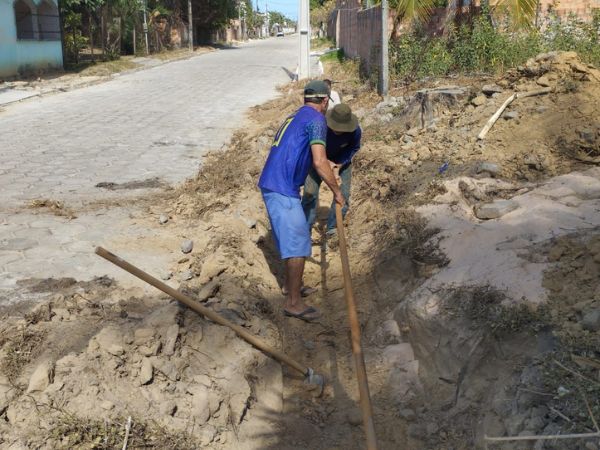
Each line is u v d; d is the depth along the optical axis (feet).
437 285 13.99
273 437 11.98
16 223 20.61
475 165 20.10
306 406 12.96
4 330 13.02
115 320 13.61
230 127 41.75
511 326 11.76
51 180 26.68
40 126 41.19
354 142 19.20
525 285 12.62
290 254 15.40
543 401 10.25
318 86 15.46
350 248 19.62
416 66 41.55
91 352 11.85
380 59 43.19
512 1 39.01
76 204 23.06
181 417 11.42
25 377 11.53
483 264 13.98
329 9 149.89
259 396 12.84
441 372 12.66
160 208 22.43
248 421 12.17
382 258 17.28
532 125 21.57
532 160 19.52
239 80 72.54
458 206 17.47
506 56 36.83
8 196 23.95
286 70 85.20
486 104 24.39
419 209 18.08
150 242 19.08
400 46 44.14
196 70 85.61
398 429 12.05
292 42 192.13
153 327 12.71
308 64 66.03
